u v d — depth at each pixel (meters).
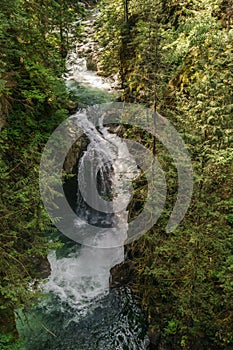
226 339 6.68
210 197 6.34
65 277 10.34
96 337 8.79
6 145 7.63
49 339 8.73
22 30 8.40
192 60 9.16
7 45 7.74
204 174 6.23
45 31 10.15
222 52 7.50
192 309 6.68
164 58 8.13
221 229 6.31
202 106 6.21
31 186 6.62
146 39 8.33
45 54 9.80
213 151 5.98
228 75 6.59
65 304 9.61
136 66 11.62
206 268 6.62
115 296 9.64
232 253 6.50
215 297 6.55
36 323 9.02
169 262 7.23
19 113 8.70
